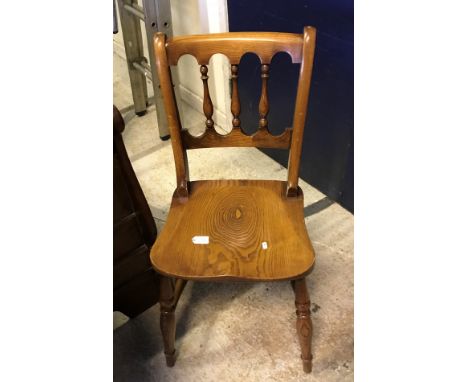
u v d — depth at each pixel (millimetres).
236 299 1452
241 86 1873
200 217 1145
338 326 1358
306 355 1207
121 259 1240
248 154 2004
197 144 1174
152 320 1419
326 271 1509
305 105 1066
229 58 1047
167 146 2092
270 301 1441
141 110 2268
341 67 1396
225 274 1004
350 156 1555
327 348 1307
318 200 1761
